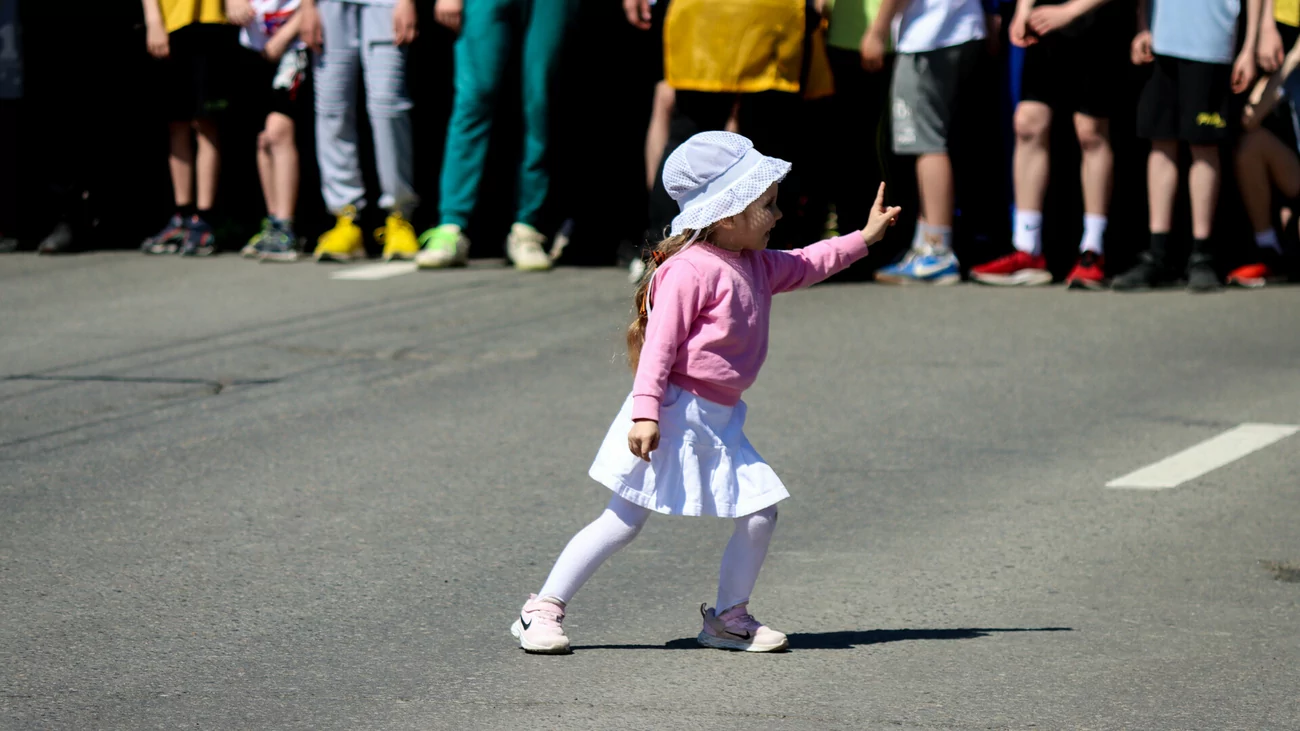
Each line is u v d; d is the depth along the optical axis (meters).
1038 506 14.90
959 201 26.72
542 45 26.38
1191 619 11.86
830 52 26.00
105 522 14.48
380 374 20.28
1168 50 23.67
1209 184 24.31
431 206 30.34
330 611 12.11
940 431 17.53
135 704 10.14
